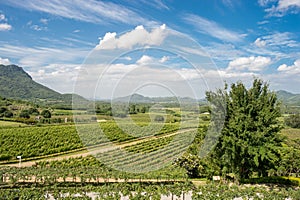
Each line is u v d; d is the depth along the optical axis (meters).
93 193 16.12
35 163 29.59
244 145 16.31
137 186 16.70
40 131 44.38
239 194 15.34
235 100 17.17
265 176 20.00
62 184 19.36
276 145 17.14
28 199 15.34
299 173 22.56
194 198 15.05
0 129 46.78
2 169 22.94
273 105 17.61
